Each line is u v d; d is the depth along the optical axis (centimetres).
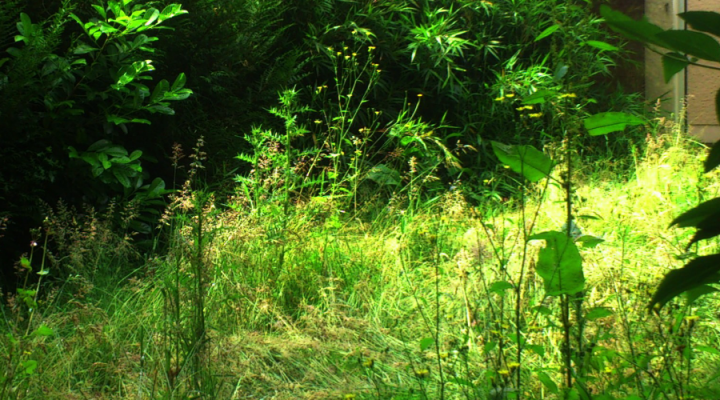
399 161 634
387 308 381
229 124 548
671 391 242
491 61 785
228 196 516
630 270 354
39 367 288
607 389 232
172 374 260
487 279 373
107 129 457
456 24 764
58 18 409
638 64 794
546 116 688
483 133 716
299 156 561
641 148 688
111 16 477
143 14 473
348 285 410
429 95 701
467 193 603
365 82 686
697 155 557
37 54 397
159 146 515
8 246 421
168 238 455
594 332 280
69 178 452
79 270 389
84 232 414
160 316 345
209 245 368
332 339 335
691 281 106
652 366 259
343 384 289
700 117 736
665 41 109
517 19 775
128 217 431
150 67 449
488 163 678
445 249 451
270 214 449
